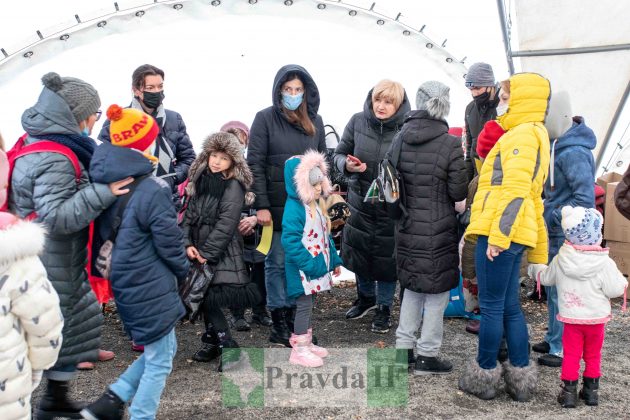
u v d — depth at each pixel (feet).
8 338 7.97
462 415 12.47
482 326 13.03
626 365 15.17
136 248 10.48
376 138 16.85
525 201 12.35
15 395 8.09
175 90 22.22
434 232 13.92
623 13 21.89
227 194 14.38
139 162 10.53
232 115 22.75
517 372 13.09
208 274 14.23
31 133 10.72
